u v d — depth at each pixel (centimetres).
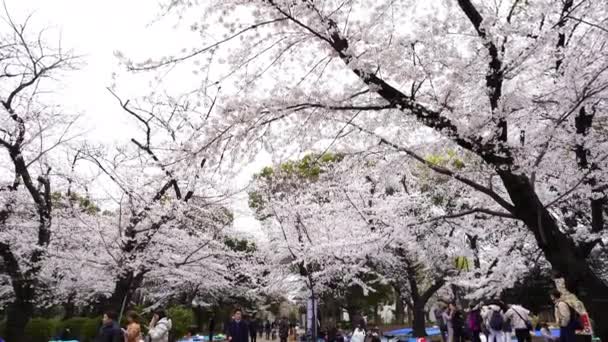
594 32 609
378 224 1163
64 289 1302
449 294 2147
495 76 586
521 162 582
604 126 844
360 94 609
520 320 997
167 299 2308
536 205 587
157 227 1188
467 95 625
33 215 1260
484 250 1307
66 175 1210
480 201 1016
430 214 1267
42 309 2170
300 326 2764
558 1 604
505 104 586
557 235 584
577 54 602
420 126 693
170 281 1455
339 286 1798
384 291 2311
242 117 578
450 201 1277
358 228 1275
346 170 817
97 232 1169
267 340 2753
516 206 601
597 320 552
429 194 1355
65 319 1755
